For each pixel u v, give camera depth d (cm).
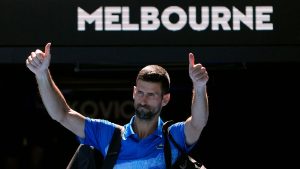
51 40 721
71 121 504
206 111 482
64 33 721
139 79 485
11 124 1052
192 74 464
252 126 1034
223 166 1041
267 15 717
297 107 1021
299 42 714
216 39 717
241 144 1038
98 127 502
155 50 720
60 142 1065
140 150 482
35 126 1059
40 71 484
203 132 1041
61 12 721
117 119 1030
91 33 721
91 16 721
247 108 1028
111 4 720
